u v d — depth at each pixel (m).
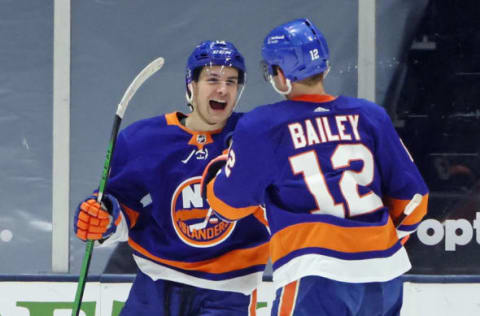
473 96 14.59
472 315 14.28
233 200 9.20
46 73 14.59
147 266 10.78
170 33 14.66
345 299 8.71
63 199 14.61
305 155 8.95
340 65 14.70
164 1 14.66
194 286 10.62
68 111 14.58
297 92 9.36
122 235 10.70
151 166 10.57
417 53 14.60
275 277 9.03
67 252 14.65
